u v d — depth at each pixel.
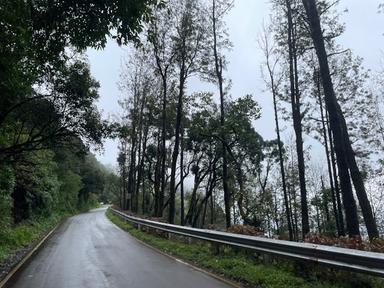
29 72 11.01
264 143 45.28
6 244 18.27
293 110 24.17
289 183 45.12
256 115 32.47
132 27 9.09
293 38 24.25
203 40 29.27
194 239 17.80
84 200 84.62
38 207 38.03
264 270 10.28
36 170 29.34
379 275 7.29
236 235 12.86
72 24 9.16
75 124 16.72
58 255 15.84
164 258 14.56
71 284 10.02
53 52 9.84
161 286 9.51
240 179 32.69
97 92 16.30
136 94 43.41
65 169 63.22
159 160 43.22
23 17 8.25
